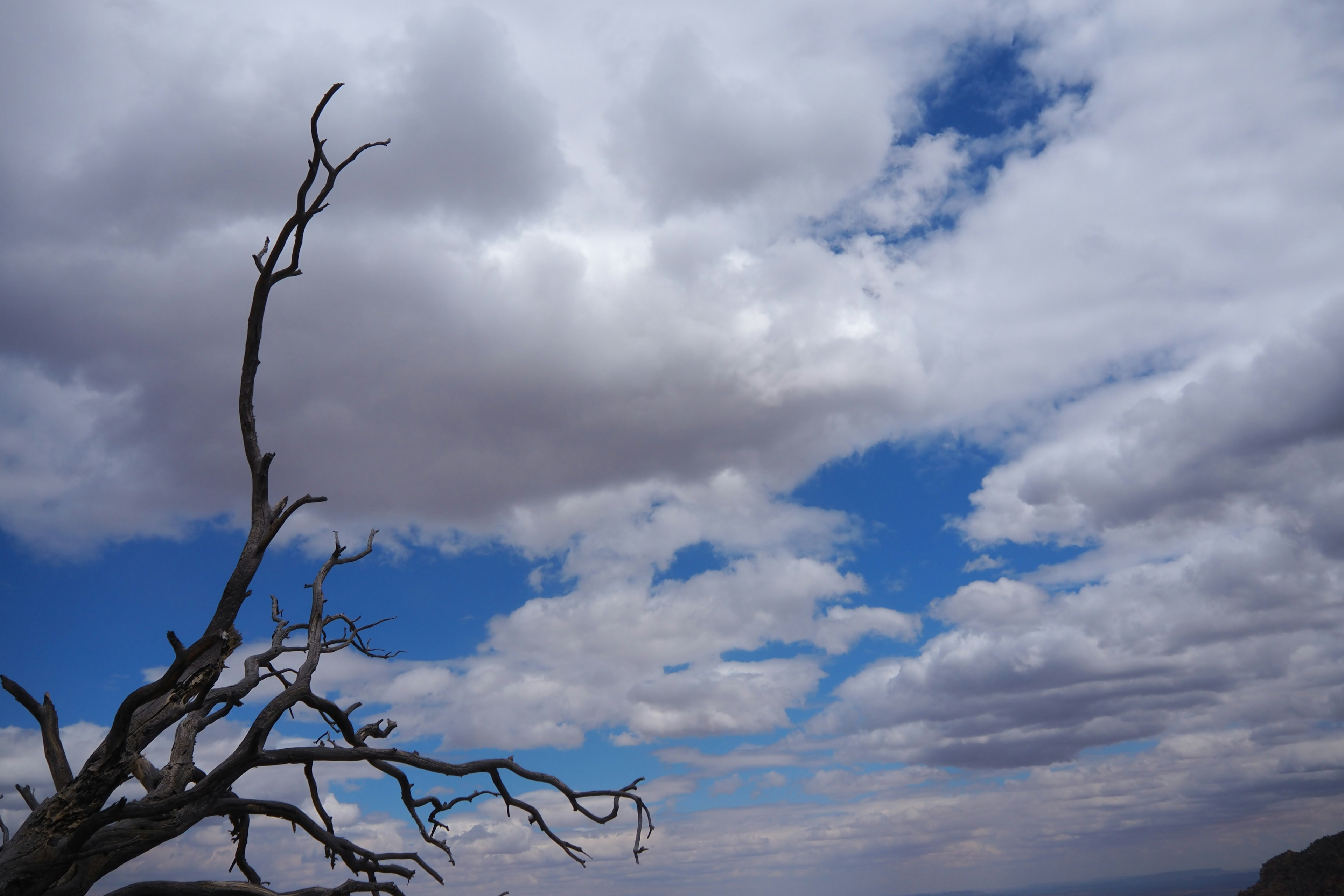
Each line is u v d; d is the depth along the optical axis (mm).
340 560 13703
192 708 9945
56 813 8648
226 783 9539
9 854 8422
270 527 10594
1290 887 72750
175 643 8984
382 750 10914
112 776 8938
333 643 13977
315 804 12633
